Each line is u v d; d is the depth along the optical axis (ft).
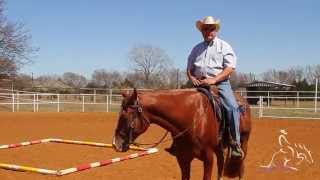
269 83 186.09
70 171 22.03
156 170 32.91
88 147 45.52
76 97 159.22
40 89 172.65
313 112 107.45
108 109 112.27
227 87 21.08
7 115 90.07
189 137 19.42
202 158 19.89
